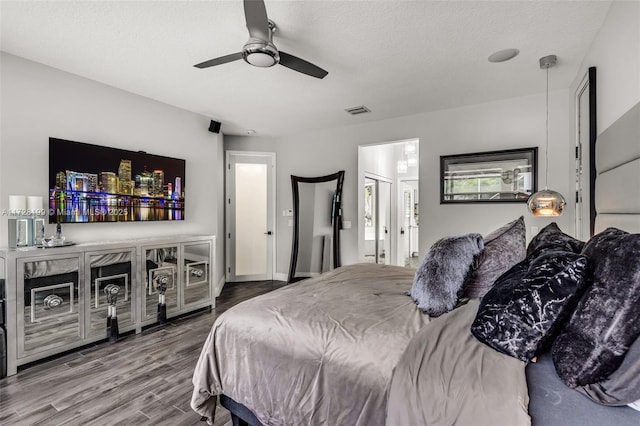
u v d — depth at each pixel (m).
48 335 2.55
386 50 2.55
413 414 1.01
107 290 2.90
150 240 3.31
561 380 1.00
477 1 1.95
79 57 2.70
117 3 1.99
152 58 2.71
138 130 3.56
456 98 3.66
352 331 1.39
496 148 3.74
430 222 4.15
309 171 5.29
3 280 2.36
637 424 0.83
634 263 0.92
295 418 1.38
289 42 2.43
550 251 1.39
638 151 1.47
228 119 4.50
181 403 2.03
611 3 1.96
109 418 1.88
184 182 3.98
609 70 2.03
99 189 3.17
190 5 2.01
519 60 2.72
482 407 0.93
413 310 1.64
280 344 1.48
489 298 1.26
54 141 2.87
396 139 4.44
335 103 3.83
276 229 5.60
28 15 2.11
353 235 4.91
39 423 1.82
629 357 0.88
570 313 1.07
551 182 3.45
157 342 2.94
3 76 2.62
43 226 2.74
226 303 4.20
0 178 2.62
